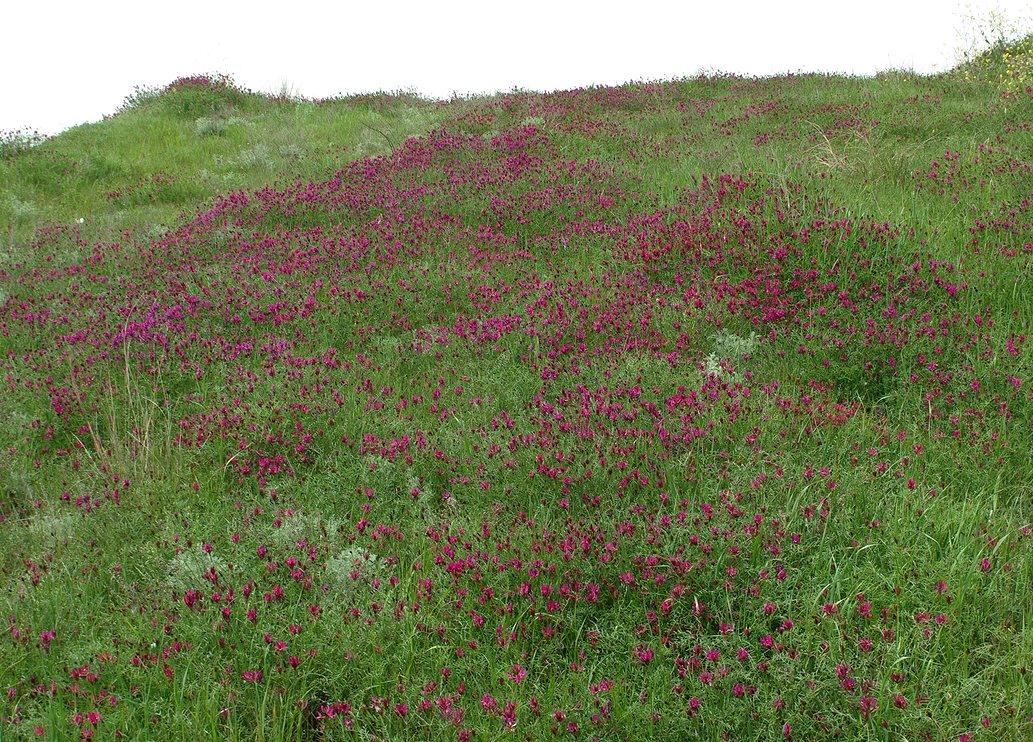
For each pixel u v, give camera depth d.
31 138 15.48
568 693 3.14
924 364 5.32
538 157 12.34
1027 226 7.04
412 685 3.21
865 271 6.39
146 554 4.07
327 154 15.34
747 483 4.17
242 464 4.88
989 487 4.25
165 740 3.01
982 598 3.39
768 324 6.06
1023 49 14.98
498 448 4.77
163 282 8.02
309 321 6.91
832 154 9.68
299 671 3.28
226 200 11.32
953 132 11.20
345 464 4.87
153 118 18.88
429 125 16.80
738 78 18.30
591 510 4.21
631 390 5.21
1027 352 5.26
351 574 3.76
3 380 6.14
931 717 2.88
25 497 4.90
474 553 3.94
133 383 5.94
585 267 8.00
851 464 4.39
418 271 7.93
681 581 3.54
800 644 3.20
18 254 9.60
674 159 11.55
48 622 3.66
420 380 5.93
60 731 3.01
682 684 3.10
